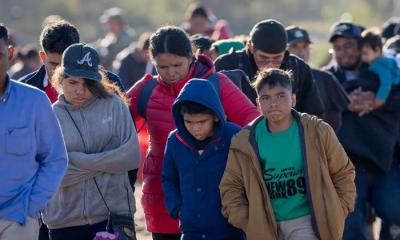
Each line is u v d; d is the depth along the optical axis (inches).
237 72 583.8
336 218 499.8
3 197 478.3
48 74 566.3
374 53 719.1
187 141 522.0
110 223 530.6
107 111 531.5
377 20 3959.2
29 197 480.4
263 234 504.7
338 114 674.2
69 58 519.5
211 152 520.7
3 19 3287.4
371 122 713.0
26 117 478.0
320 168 500.4
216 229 522.0
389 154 709.3
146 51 1038.4
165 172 536.4
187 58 544.7
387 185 715.4
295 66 609.6
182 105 512.4
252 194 504.4
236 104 550.0
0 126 473.4
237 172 509.7
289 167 503.2
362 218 708.7
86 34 3243.1
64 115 529.3
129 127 532.7
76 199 528.7
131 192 538.9
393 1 4175.7
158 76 562.9
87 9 3440.0
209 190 522.0
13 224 478.6
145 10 3572.8
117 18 1325.0
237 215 506.9
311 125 502.6
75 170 522.9
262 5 4018.2
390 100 713.0
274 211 507.8
